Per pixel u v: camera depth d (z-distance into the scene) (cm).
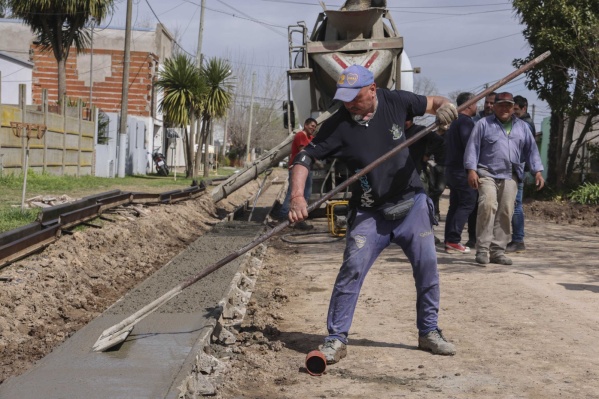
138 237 1177
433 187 1308
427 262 578
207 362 531
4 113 1852
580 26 2169
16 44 4291
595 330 649
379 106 555
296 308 766
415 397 484
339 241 1300
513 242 1130
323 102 1559
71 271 852
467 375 529
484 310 729
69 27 2942
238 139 7812
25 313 684
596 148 2392
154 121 4425
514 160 989
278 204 2091
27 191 1630
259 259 1067
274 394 491
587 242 1284
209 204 1920
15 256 815
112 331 549
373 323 686
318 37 1532
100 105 4247
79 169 2561
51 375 484
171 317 634
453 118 549
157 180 2972
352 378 526
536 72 2306
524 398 480
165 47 4625
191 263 938
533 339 621
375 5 1468
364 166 555
